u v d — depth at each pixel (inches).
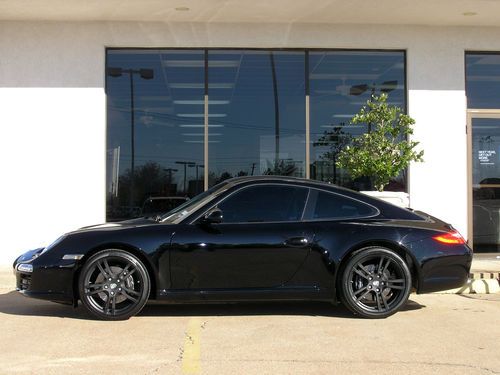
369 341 218.8
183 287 248.2
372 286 253.8
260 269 250.1
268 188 262.5
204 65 432.8
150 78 430.3
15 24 415.5
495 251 436.1
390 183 431.5
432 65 432.8
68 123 416.8
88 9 392.5
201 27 426.3
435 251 257.0
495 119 438.3
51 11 395.5
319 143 438.0
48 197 414.3
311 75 436.8
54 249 249.0
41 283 246.5
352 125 437.7
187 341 217.8
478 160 436.5
